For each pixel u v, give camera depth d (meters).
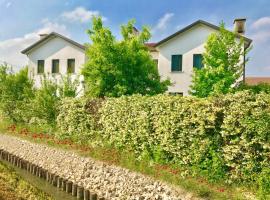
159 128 14.36
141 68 22.45
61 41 34.69
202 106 12.60
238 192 10.75
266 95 10.93
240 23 29.30
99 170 15.69
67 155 18.31
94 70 22.28
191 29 27.89
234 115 11.45
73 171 17.23
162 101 14.36
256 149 10.89
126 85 21.94
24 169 19.97
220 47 20.91
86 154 17.31
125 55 22.19
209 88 20.88
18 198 7.98
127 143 16.33
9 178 9.45
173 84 25.27
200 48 27.58
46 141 21.25
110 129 17.56
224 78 20.23
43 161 20.16
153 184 12.77
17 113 27.98
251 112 11.00
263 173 10.52
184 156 13.27
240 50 21.11
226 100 11.88
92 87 22.66
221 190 11.07
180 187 11.84
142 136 15.32
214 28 27.02
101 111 18.41
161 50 28.89
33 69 33.91
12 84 29.52
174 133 13.64
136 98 16.12
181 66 28.27
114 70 21.92
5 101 29.02
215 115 12.13
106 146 17.55
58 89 24.64
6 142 25.62
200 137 12.64
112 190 14.41
